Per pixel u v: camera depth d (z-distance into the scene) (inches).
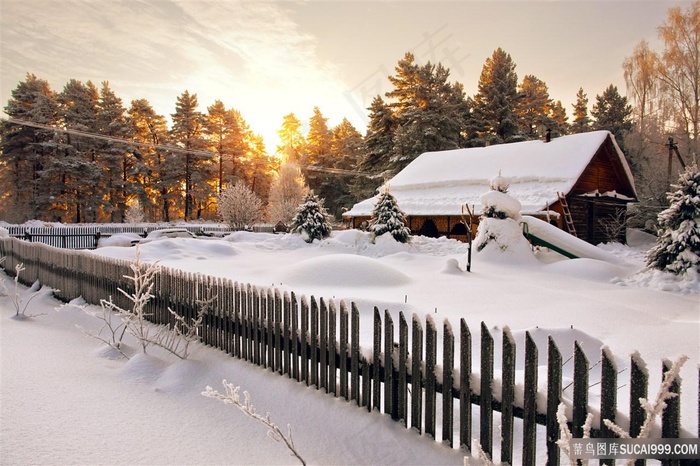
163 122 2468.0
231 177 2516.0
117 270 326.6
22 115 2005.4
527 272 581.3
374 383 153.6
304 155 2586.1
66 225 1696.6
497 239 670.5
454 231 1068.5
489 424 120.8
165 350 237.5
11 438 134.0
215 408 166.9
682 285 482.9
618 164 1155.9
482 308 339.0
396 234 845.2
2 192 2025.1
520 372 191.2
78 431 142.6
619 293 436.5
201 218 2385.6
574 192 1015.0
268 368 200.4
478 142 1841.8
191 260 715.4
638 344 247.0
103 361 220.8
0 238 585.6
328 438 142.9
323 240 896.9
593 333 275.0
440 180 1203.2
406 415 143.9
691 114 1412.4
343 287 418.3
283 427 152.3
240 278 482.6
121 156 2202.3
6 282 509.0
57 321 315.6
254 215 1519.4
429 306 338.0
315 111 2751.0
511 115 1865.2
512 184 1075.9
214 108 2566.4
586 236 1063.0
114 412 159.5
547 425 109.3
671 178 1314.0
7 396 165.9
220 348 233.0
